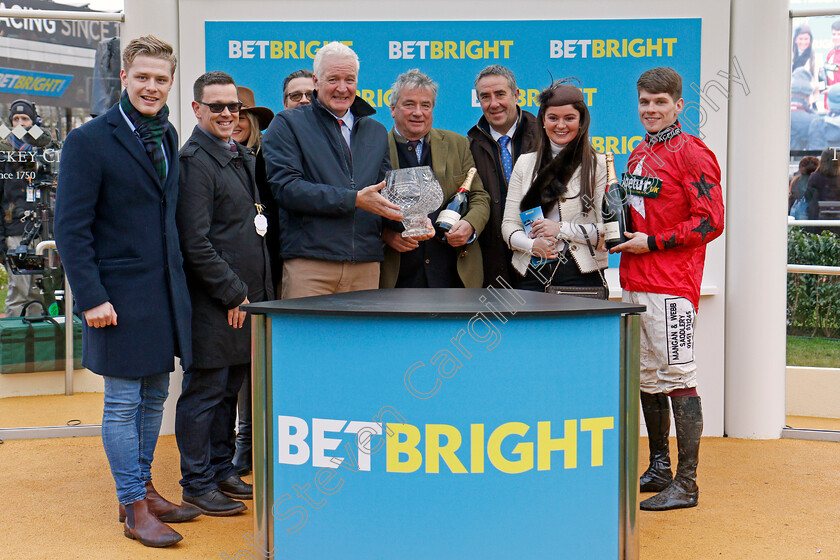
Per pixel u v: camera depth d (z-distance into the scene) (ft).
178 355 10.70
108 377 10.22
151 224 10.32
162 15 16.06
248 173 12.17
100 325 9.91
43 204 17.31
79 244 9.80
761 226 15.89
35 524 11.15
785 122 15.84
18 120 16.94
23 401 17.69
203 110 11.50
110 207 10.11
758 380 16.12
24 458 14.93
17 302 17.47
